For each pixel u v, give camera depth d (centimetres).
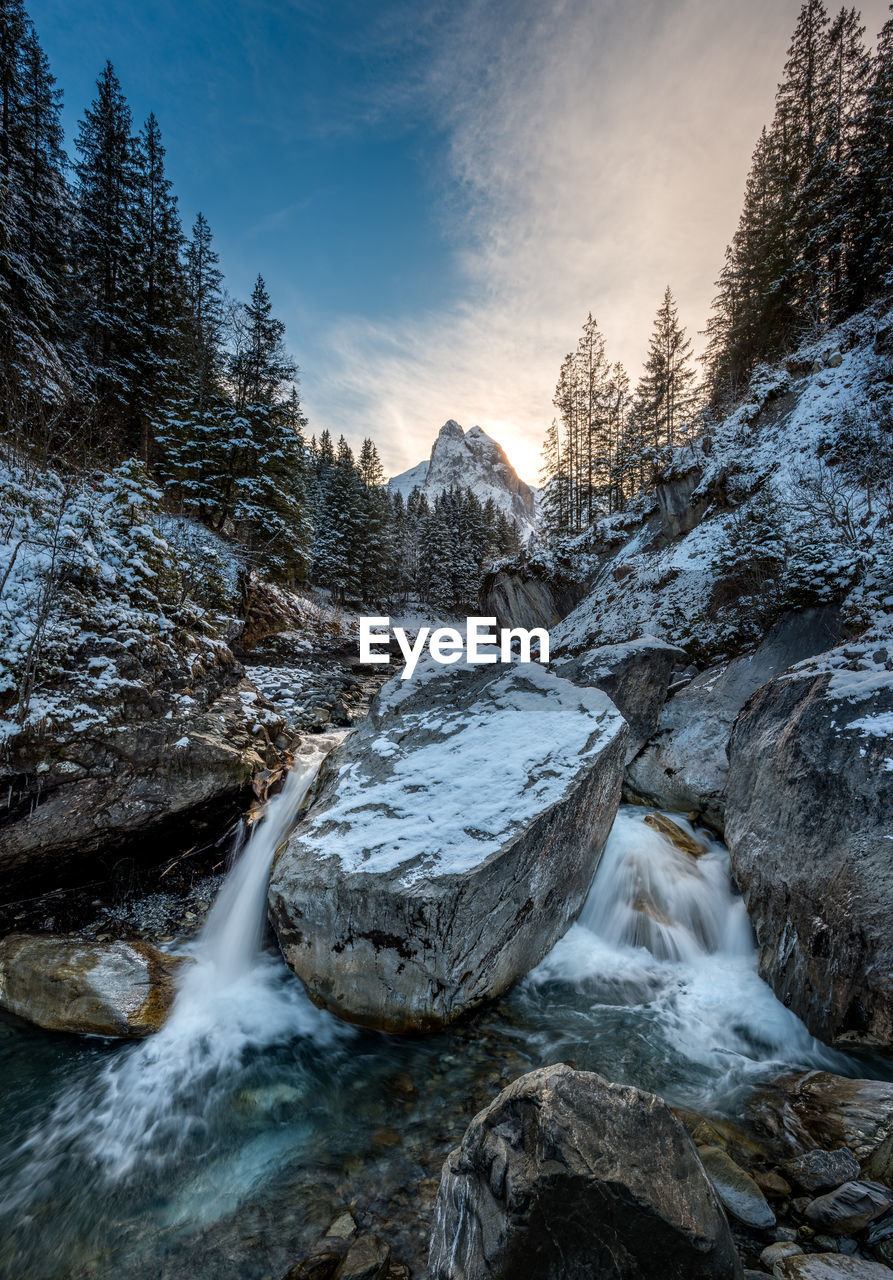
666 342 3034
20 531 648
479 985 411
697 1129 303
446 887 386
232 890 580
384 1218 270
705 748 731
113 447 1247
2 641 534
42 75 1817
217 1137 325
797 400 1480
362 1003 408
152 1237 265
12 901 511
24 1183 296
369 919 404
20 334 1267
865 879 363
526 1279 174
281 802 652
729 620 943
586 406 3497
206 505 1994
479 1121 221
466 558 5203
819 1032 374
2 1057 383
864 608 663
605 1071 361
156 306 2148
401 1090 359
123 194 2136
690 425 2275
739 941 491
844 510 848
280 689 1348
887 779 384
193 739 613
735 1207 257
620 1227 170
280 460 2064
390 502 6806
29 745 502
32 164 1739
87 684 573
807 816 434
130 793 552
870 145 1828
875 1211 245
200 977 470
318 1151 313
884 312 1477
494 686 660
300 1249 254
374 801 500
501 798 475
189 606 861
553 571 2047
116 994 423
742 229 2362
